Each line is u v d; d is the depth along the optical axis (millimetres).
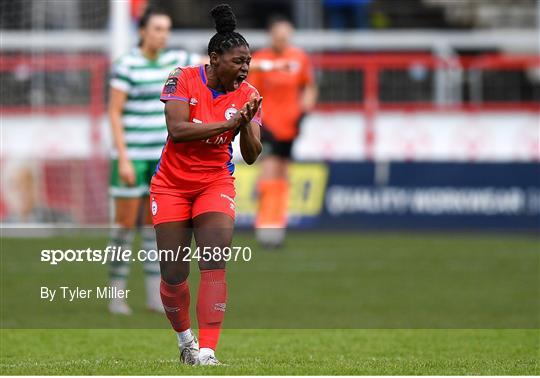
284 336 30641
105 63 62219
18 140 61969
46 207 60375
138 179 34156
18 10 62312
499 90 67188
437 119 65125
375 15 76688
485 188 61844
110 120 34375
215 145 21906
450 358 25469
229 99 22031
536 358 25375
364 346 28453
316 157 65062
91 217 59969
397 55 72188
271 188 54750
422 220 62125
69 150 61781
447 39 72375
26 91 62344
